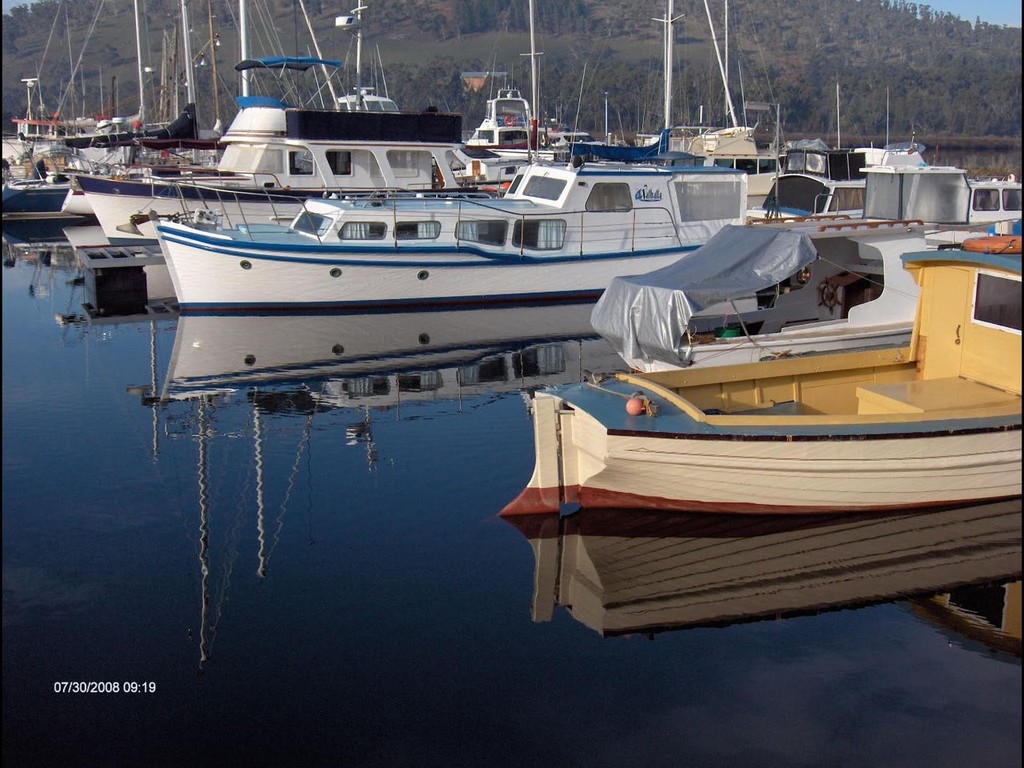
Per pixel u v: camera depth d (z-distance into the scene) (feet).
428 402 43.29
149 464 35.37
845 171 88.43
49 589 26.16
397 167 82.28
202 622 24.44
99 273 70.38
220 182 77.82
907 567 27.25
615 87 358.64
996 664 22.65
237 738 20.24
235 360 51.11
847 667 22.57
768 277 39.45
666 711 20.98
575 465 30.68
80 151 128.16
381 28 631.56
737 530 29.71
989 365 32.07
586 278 66.95
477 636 23.86
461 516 30.76
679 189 67.87
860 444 28.84
